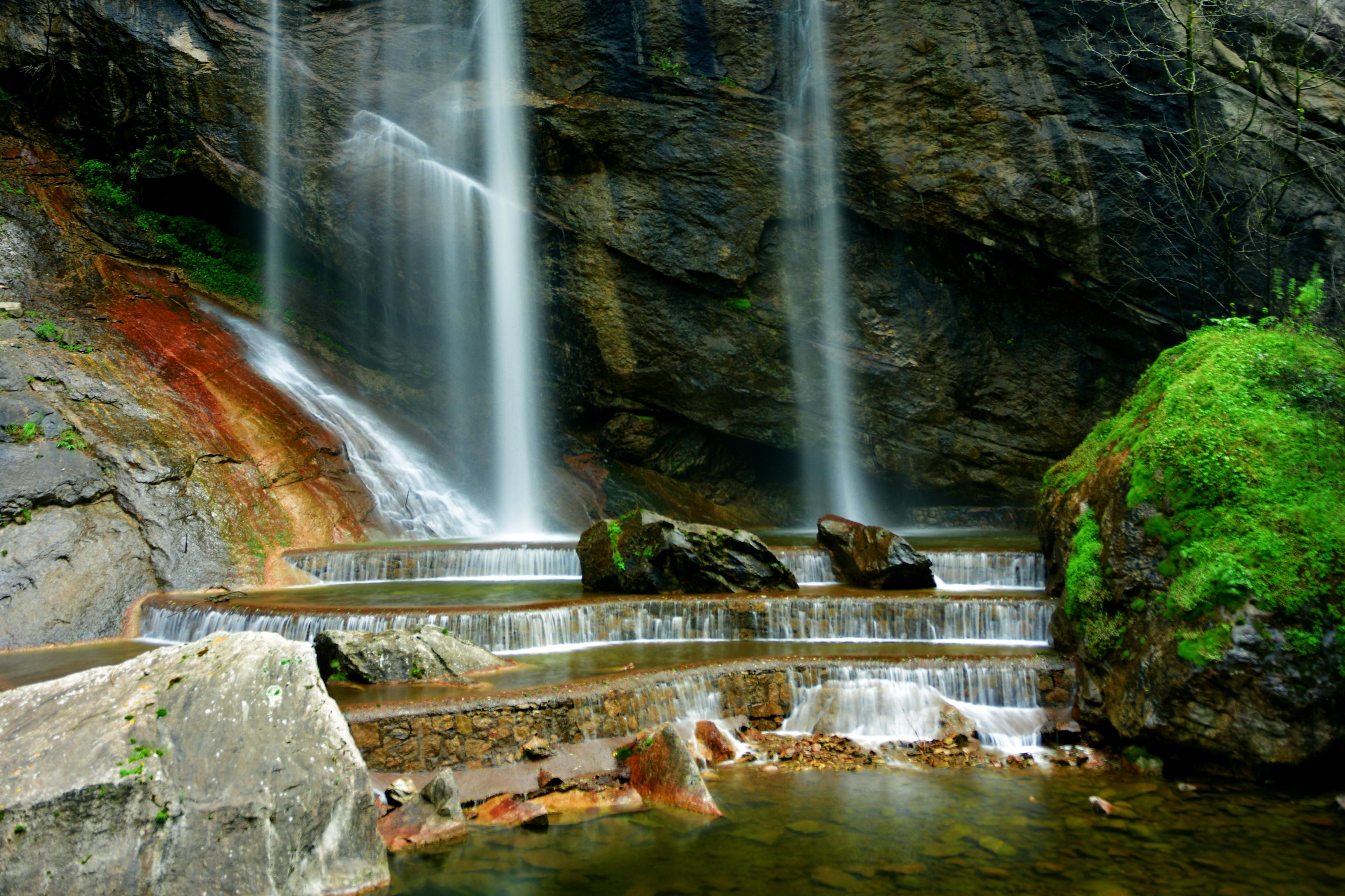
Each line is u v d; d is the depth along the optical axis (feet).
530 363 69.77
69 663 34.50
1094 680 29.09
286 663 19.35
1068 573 31.65
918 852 20.06
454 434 69.87
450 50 68.08
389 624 34.30
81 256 64.39
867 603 37.01
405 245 69.10
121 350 56.18
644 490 69.51
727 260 66.23
